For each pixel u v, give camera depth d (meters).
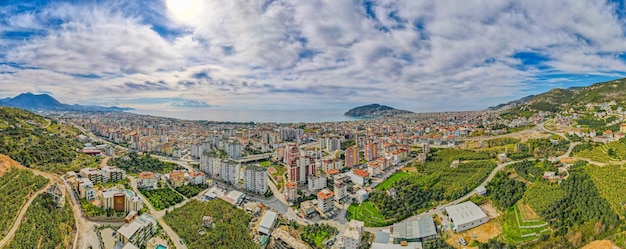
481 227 178.75
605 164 199.25
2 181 178.75
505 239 164.12
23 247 138.38
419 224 184.88
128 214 177.62
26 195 176.00
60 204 178.38
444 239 172.38
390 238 176.88
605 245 137.12
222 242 164.50
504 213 183.88
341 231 190.88
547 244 151.38
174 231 176.00
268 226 187.00
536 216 173.25
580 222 156.62
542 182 196.38
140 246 157.75
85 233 163.88
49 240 146.50
